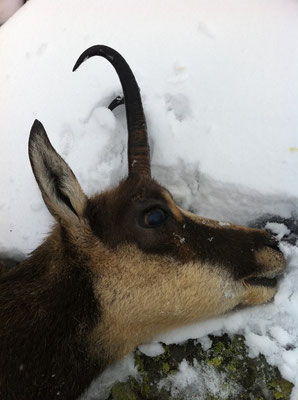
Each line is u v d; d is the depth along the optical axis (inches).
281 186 17.2
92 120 19.5
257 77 18.5
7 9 26.0
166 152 18.3
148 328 16.7
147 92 19.2
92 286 15.8
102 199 15.8
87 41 21.3
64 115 20.3
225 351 17.5
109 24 21.2
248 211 18.1
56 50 21.8
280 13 19.3
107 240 15.4
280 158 17.4
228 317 17.2
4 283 16.9
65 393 16.3
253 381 17.0
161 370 17.9
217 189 18.0
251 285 16.4
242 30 19.3
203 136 18.3
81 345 16.2
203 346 17.7
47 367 15.9
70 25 22.1
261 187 17.4
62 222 15.5
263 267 16.2
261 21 19.3
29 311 16.1
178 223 15.6
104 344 16.6
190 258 15.6
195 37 19.7
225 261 15.9
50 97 21.0
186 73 19.2
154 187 15.6
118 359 17.2
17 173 20.5
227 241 16.0
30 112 21.1
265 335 17.0
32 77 21.9
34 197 19.9
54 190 14.9
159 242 15.4
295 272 17.0
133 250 15.4
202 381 17.5
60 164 14.9
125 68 16.4
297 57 18.5
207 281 15.8
